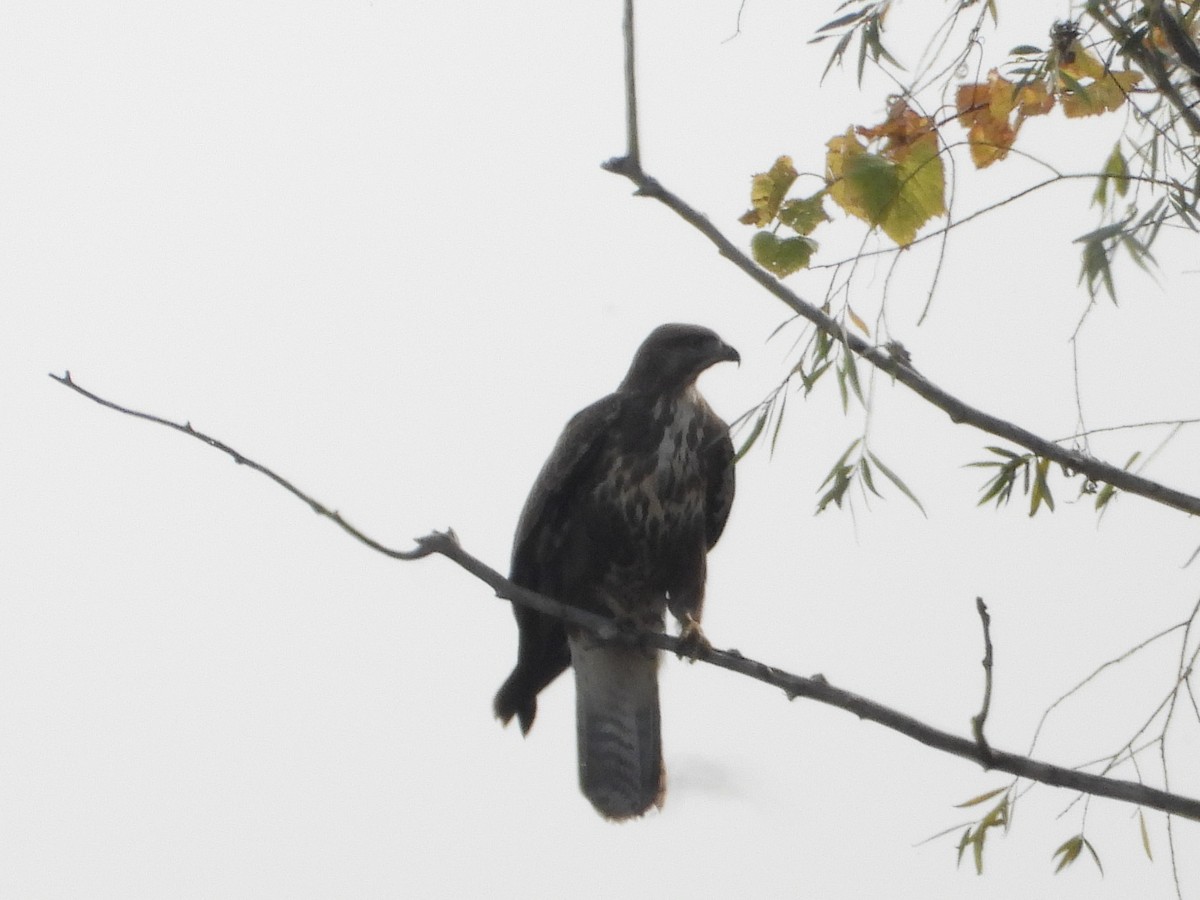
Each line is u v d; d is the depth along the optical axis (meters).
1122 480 9.01
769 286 8.73
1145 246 8.26
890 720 9.56
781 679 10.12
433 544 10.90
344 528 10.32
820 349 8.70
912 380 8.97
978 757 9.18
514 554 14.60
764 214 8.88
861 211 8.78
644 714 14.43
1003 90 8.80
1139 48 8.76
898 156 8.73
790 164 8.87
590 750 14.36
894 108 8.85
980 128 8.84
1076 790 9.02
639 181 8.69
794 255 8.71
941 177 8.70
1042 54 8.95
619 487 14.41
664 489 14.41
